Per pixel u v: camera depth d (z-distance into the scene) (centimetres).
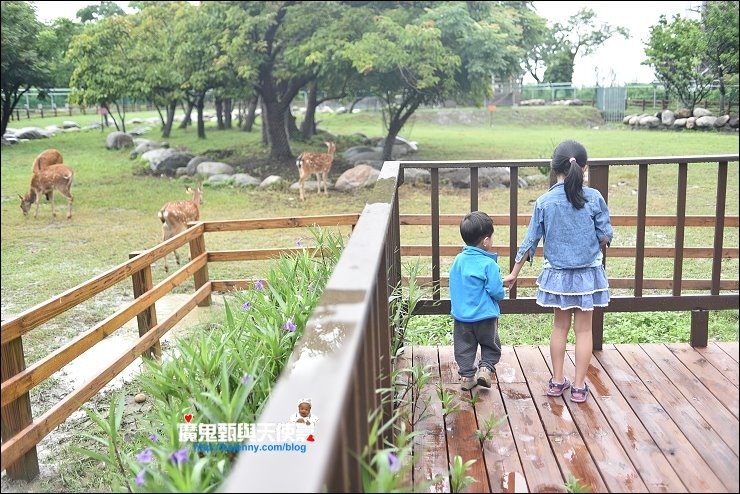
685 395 323
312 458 117
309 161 1455
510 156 1886
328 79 1694
